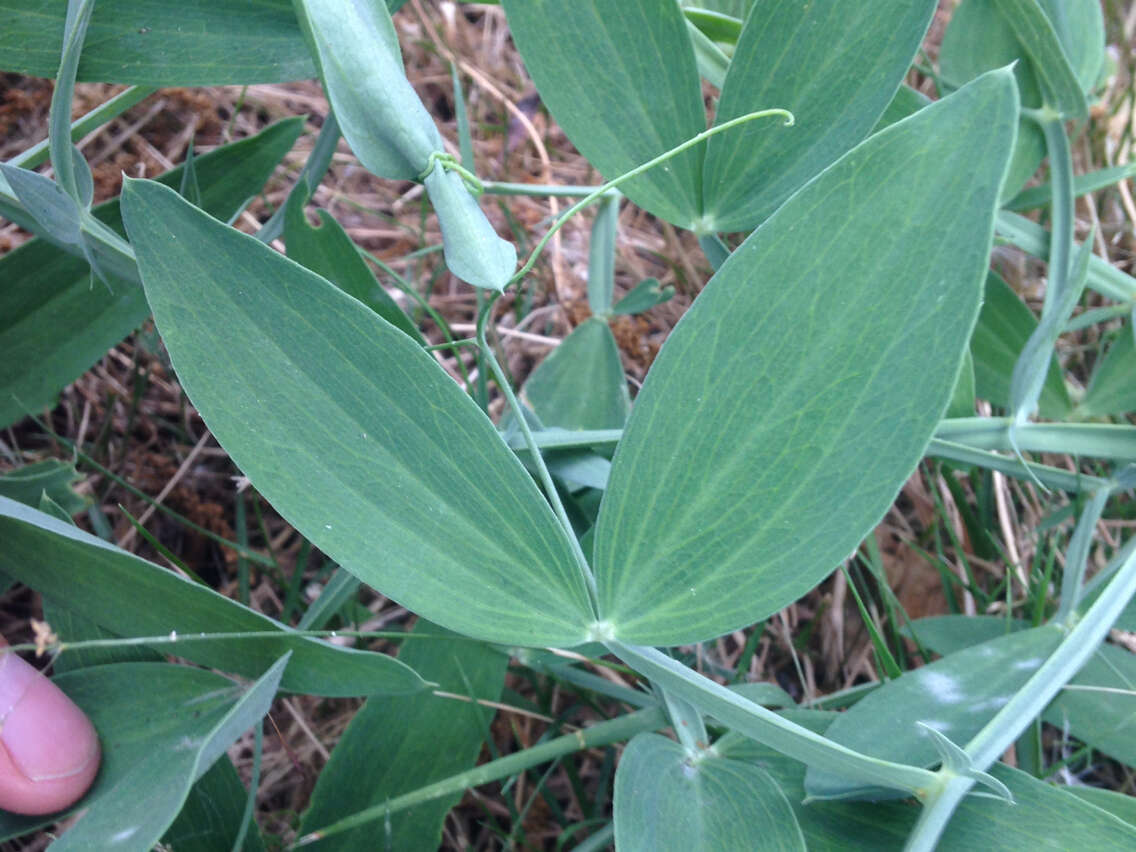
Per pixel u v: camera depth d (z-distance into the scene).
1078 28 0.23
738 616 0.13
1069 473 0.21
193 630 0.15
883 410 0.11
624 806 0.13
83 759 0.16
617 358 0.25
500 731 0.24
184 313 0.12
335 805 0.18
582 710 0.24
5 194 0.17
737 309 0.12
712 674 0.23
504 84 0.36
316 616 0.20
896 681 0.16
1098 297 0.29
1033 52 0.21
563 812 0.23
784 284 0.12
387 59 0.12
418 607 0.13
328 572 0.25
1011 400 0.20
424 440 0.12
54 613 0.17
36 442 0.28
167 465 0.27
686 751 0.15
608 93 0.17
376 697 0.19
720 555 0.13
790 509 0.12
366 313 0.12
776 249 0.12
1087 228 0.32
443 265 0.30
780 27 0.16
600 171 0.17
